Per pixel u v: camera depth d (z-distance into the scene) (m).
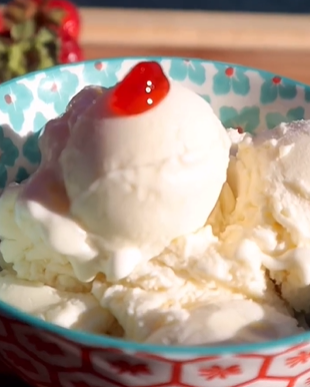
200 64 0.39
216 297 0.31
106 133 0.30
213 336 0.29
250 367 0.27
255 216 0.32
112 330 0.31
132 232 0.30
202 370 0.27
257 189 0.32
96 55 0.50
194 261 0.31
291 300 0.32
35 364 0.29
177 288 0.31
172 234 0.31
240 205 0.33
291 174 0.32
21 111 0.36
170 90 0.31
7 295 0.31
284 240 0.32
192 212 0.31
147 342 0.29
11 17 0.47
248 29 0.54
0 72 0.46
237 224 0.32
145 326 0.30
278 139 0.33
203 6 0.75
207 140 0.31
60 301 0.31
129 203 0.30
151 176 0.30
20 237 0.32
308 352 0.28
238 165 0.33
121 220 0.30
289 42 0.53
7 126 0.36
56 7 0.48
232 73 0.39
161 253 0.31
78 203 0.30
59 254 0.31
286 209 0.32
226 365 0.27
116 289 0.31
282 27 0.55
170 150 0.30
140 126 0.30
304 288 0.32
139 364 0.27
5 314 0.27
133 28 0.53
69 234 0.30
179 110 0.30
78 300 0.31
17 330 0.28
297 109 0.38
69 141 0.31
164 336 0.29
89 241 0.30
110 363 0.27
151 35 0.53
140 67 0.30
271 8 0.76
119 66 0.38
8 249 0.32
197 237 0.31
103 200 0.30
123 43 0.51
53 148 0.32
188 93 0.31
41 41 0.46
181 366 0.27
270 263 0.32
